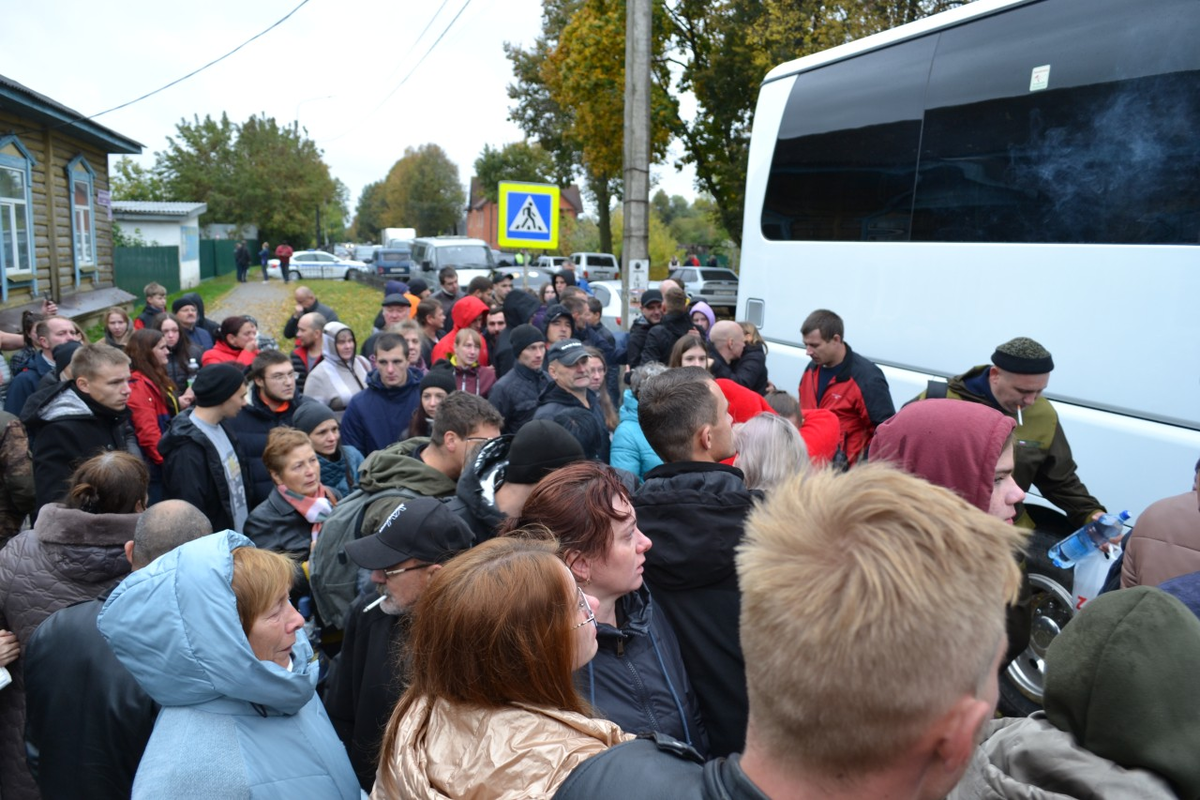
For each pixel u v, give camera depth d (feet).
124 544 9.23
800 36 62.69
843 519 3.40
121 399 14.57
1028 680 14.02
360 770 8.25
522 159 164.04
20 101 42.88
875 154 18.88
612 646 7.05
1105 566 12.71
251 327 24.09
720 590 7.45
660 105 72.79
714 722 7.39
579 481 7.06
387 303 28.76
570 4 114.93
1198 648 4.31
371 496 10.79
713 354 20.74
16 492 13.83
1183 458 12.51
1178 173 12.73
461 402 11.51
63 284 54.34
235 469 14.88
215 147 194.39
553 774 4.50
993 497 8.66
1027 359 11.88
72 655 7.72
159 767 6.37
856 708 3.15
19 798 9.48
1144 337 13.06
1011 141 15.60
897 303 18.06
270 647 6.87
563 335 25.05
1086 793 4.27
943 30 17.38
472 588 5.07
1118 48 13.80
